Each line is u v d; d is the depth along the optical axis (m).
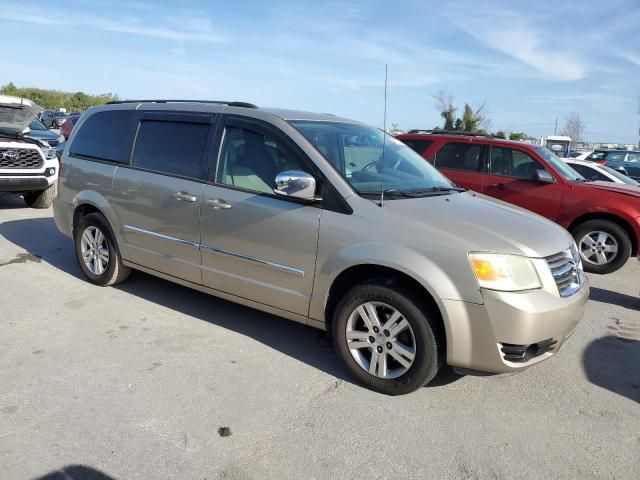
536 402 3.63
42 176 9.18
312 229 3.77
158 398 3.45
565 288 3.52
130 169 4.99
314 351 4.25
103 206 5.18
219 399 3.48
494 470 2.91
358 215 3.64
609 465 2.99
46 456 2.85
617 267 7.20
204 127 4.57
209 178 4.40
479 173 7.98
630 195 7.09
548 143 27.59
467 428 3.28
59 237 7.58
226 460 2.89
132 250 5.04
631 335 4.95
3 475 2.69
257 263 4.07
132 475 2.74
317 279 3.77
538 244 3.46
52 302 5.04
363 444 3.08
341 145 4.23
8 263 6.20
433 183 4.46
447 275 3.30
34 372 3.71
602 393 3.80
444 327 3.35
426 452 3.04
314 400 3.52
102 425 3.14
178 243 4.59
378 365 3.61
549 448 3.12
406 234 3.46
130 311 4.90
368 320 3.61
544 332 3.30
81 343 4.20
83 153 5.55
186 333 4.48
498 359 3.28
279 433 3.15
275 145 4.11
